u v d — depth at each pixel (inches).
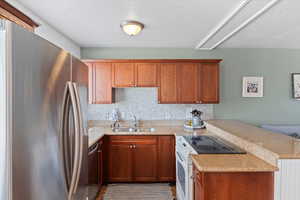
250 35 124.3
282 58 156.0
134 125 151.9
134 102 154.1
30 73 36.1
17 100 32.9
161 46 150.3
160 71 140.4
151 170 129.8
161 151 129.1
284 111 155.0
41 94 39.0
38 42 38.4
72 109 51.7
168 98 140.9
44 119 39.8
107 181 129.6
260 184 60.5
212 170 59.2
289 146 68.4
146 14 93.4
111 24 106.1
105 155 129.2
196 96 140.8
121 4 83.3
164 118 154.6
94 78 139.9
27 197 34.9
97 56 153.4
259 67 155.8
